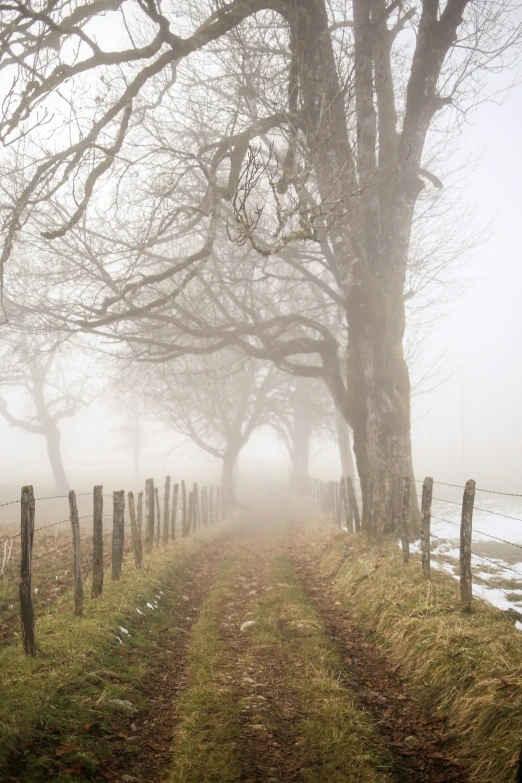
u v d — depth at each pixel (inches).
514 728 187.0
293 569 530.9
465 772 186.4
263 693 248.4
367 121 585.6
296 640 311.9
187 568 518.0
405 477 422.6
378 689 255.6
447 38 537.6
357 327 596.7
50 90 423.2
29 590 251.1
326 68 520.1
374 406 581.9
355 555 486.0
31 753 180.7
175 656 300.2
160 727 220.8
